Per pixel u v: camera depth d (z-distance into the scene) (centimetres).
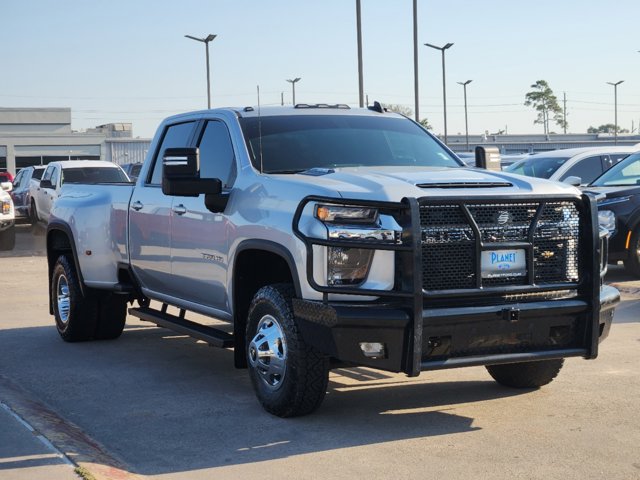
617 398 637
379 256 535
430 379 707
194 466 504
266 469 496
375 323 523
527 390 666
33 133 8338
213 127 714
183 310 770
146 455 526
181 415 612
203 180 633
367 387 682
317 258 543
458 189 556
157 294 788
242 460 512
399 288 532
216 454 525
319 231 542
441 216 539
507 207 555
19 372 762
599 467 490
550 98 15200
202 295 698
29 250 2084
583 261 573
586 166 1516
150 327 995
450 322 532
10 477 458
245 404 639
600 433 553
